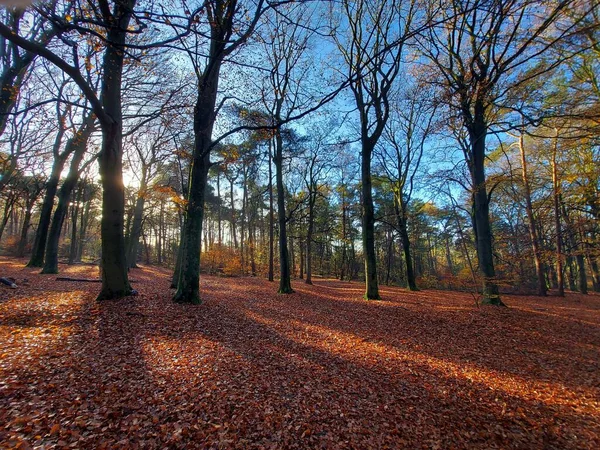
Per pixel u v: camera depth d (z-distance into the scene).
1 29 4.39
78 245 38.00
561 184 17.23
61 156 18.44
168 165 24.28
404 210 21.84
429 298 15.45
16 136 16.34
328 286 23.00
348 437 3.96
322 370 6.03
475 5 5.37
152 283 16.33
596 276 26.52
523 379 6.07
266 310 11.14
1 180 16.78
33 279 13.12
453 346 7.93
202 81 9.62
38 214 39.22
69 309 8.00
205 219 43.34
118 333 6.72
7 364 4.69
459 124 12.18
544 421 4.63
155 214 34.44
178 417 3.92
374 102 14.52
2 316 7.05
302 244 31.50
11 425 3.34
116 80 9.20
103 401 4.07
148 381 4.74
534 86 8.76
